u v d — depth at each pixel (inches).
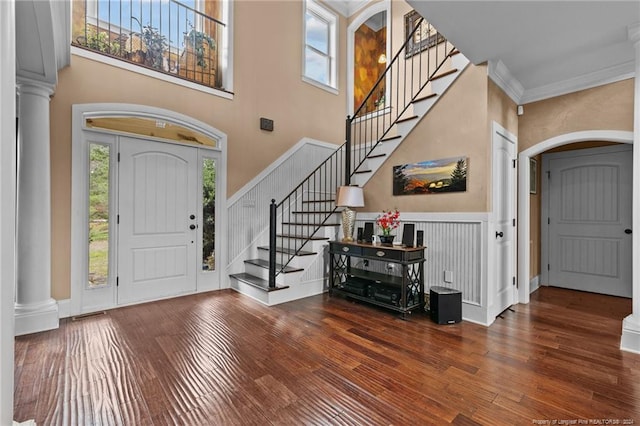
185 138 160.6
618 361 91.7
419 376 83.7
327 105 226.1
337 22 235.5
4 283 32.1
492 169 125.3
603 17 94.8
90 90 133.0
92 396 74.5
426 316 130.1
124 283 142.4
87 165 133.3
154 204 150.8
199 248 165.6
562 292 173.3
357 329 115.7
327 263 168.7
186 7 168.1
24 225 111.7
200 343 103.4
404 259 126.2
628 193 161.9
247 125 183.5
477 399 74.0
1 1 31.1
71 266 128.8
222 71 183.6
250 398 74.3
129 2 163.5
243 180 181.3
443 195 133.7
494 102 128.1
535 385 79.4
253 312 133.9
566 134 139.6
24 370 85.7
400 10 213.9
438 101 135.9
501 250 136.7
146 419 66.9
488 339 107.3
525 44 110.3
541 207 190.2
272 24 197.0
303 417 67.9
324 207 201.9
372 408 70.8
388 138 154.1
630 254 161.2
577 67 127.0
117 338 106.9
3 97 31.4
